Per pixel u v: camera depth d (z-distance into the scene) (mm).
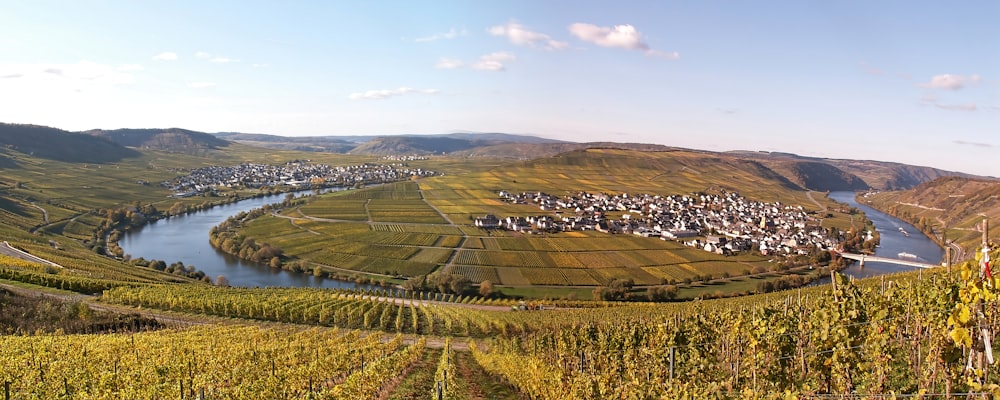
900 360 22000
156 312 71500
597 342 38219
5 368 32656
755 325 22906
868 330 18484
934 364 17609
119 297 74188
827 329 18516
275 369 37344
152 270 112062
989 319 13812
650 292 104188
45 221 156000
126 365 35469
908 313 21078
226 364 37719
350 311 76125
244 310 73000
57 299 66250
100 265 102688
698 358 26031
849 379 17797
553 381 31109
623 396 23750
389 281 115625
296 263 127125
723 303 75938
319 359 39844
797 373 21000
